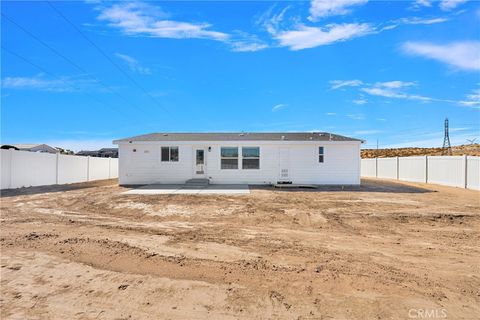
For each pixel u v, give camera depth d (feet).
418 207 37.29
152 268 17.42
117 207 37.91
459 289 14.79
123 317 12.34
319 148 64.39
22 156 60.18
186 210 35.73
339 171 64.28
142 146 65.41
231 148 64.90
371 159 99.09
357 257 19.45
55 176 68.80
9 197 46.50
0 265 17.79
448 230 26.91
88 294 14.28
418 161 74.90
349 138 67.05
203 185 61.52
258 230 26.84
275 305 13.28
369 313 12.61
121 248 20.93
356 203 40.19
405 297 13.97
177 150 65.21
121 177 65.31
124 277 16.16
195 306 13.20
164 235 24.72
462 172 60.18
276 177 64.34
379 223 29.48
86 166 80.79
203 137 69.82
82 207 38.42
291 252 20.47
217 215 33.22
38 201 42.60
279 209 36.06
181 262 18.38
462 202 41.06
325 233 25.88
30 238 23.32
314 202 40.93
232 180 64.80
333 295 14.17
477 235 25.23
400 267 17.67
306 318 12.25
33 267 17.51
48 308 13.00
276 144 64.34
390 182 74.28
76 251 20.25
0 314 12.46
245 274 16.58
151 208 36.96
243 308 13.03
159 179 65.16
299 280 15.81
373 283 15.43
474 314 12.58
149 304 13.37
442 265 18.03
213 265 17.93
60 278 16.03
